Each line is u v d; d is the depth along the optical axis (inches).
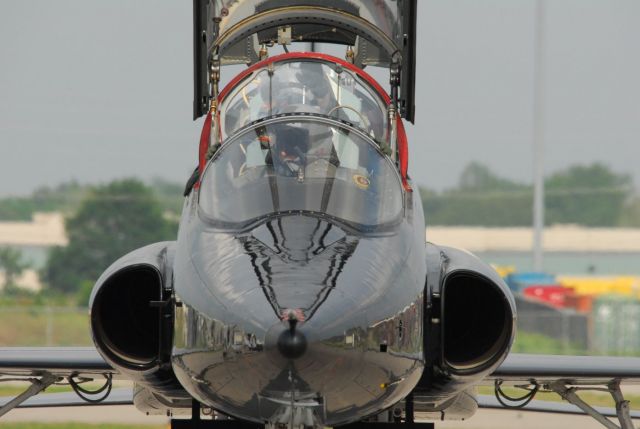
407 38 1317.7
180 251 1127.0
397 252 1091.9
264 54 1427.2
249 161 1155.3
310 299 986.7
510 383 1546.5
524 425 2795.3
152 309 1239.5
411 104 1326.3
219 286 1025.5
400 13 1339.8
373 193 1142.3
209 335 1018.7
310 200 1109.7
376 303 1020.5
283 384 979.9
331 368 980.6
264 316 974.4
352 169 1159.0
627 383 1489.9
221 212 1115.9
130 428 2684.5
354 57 1449.3
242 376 999.0
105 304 1210.6
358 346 996.6
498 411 3006.9
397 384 1074.7
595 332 4953.3
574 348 4911.4
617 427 1473.9
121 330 1222.9
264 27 1425.9
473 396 1497.3
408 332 1069.8
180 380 1109.7
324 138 1171.3
